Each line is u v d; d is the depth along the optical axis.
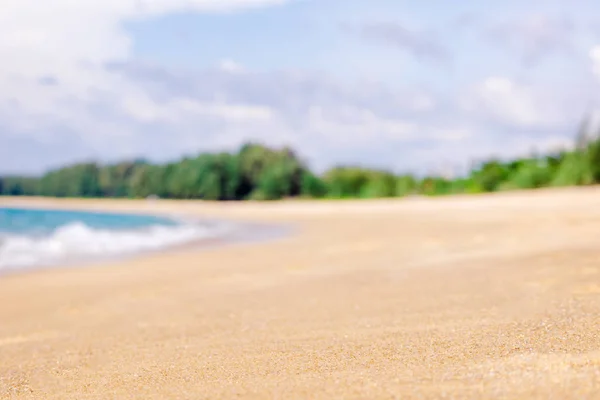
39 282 8.42
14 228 24.98
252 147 85.12
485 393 2.01
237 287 6.81
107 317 5.46
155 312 5.51
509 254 7.97
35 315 5.87
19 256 12.49
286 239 15.66
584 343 2.77
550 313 3.72
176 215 40.66
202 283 7.41
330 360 2.94
